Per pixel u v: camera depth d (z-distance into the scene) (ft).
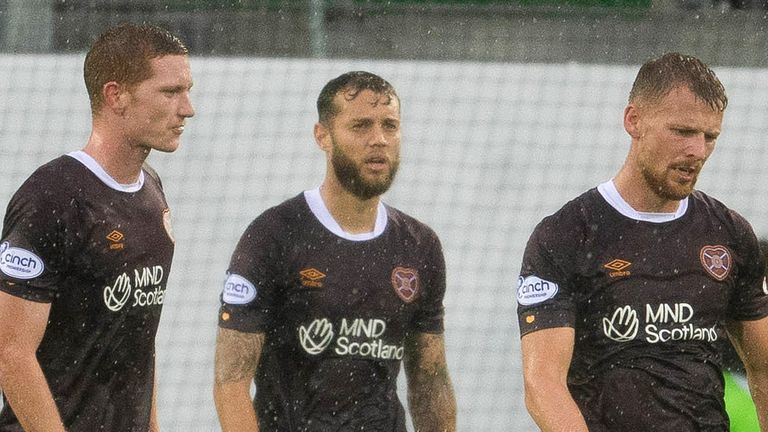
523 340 39.29
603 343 39.04
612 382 38.96
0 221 67.51
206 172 69.41
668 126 37.40
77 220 39.37
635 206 39.47
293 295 43.50
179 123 40.57
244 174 69.62
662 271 38.96
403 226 45.14
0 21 81.71
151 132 40.11
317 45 81.10
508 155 70.79
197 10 94.84
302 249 43.55
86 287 39.91
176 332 68.18
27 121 68.74
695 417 39.04
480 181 70.28
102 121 40.50
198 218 69.00
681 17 90.99
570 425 37.22
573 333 38.93
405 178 70.18
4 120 68.64
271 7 94.48
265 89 70.54
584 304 39.29
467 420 69.15
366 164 42.96
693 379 38.99
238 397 42.91
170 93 40.09
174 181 69.21
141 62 39.65
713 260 39.50
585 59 92.53
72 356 40.29
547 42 93.97
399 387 64.18
